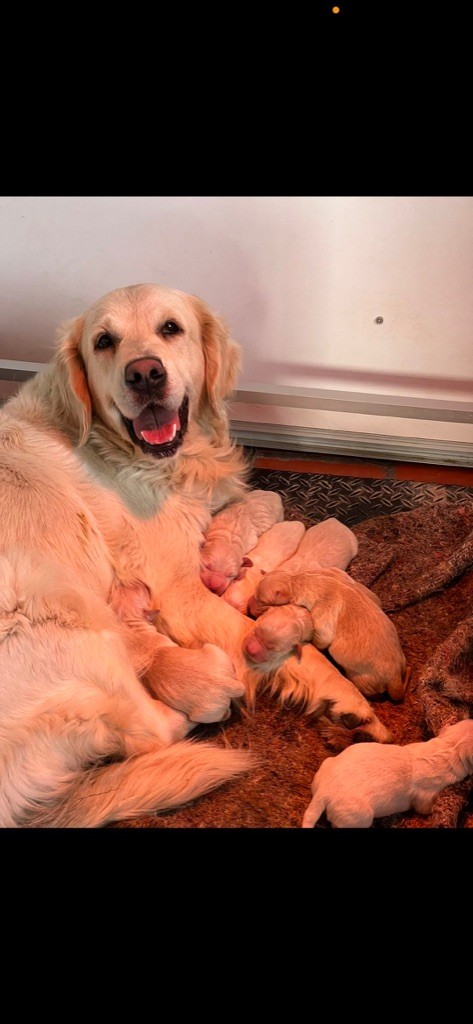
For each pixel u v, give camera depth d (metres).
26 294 1.40
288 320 1.36
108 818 0.88
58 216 1.31
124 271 1.36
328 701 0.96
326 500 1.31
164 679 0.94
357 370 1.38
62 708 0.89
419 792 0.86
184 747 0.91
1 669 0.88
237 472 1.15
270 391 1.39
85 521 1.02
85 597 0.94
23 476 1.00
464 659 1.02
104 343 1.00
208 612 1.02
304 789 0.91
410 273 1.28
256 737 0.97
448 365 1.35
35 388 1.11
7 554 0.94
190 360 1.04
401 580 1.16
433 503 1.28
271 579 1.00
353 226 1.25
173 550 1.06
